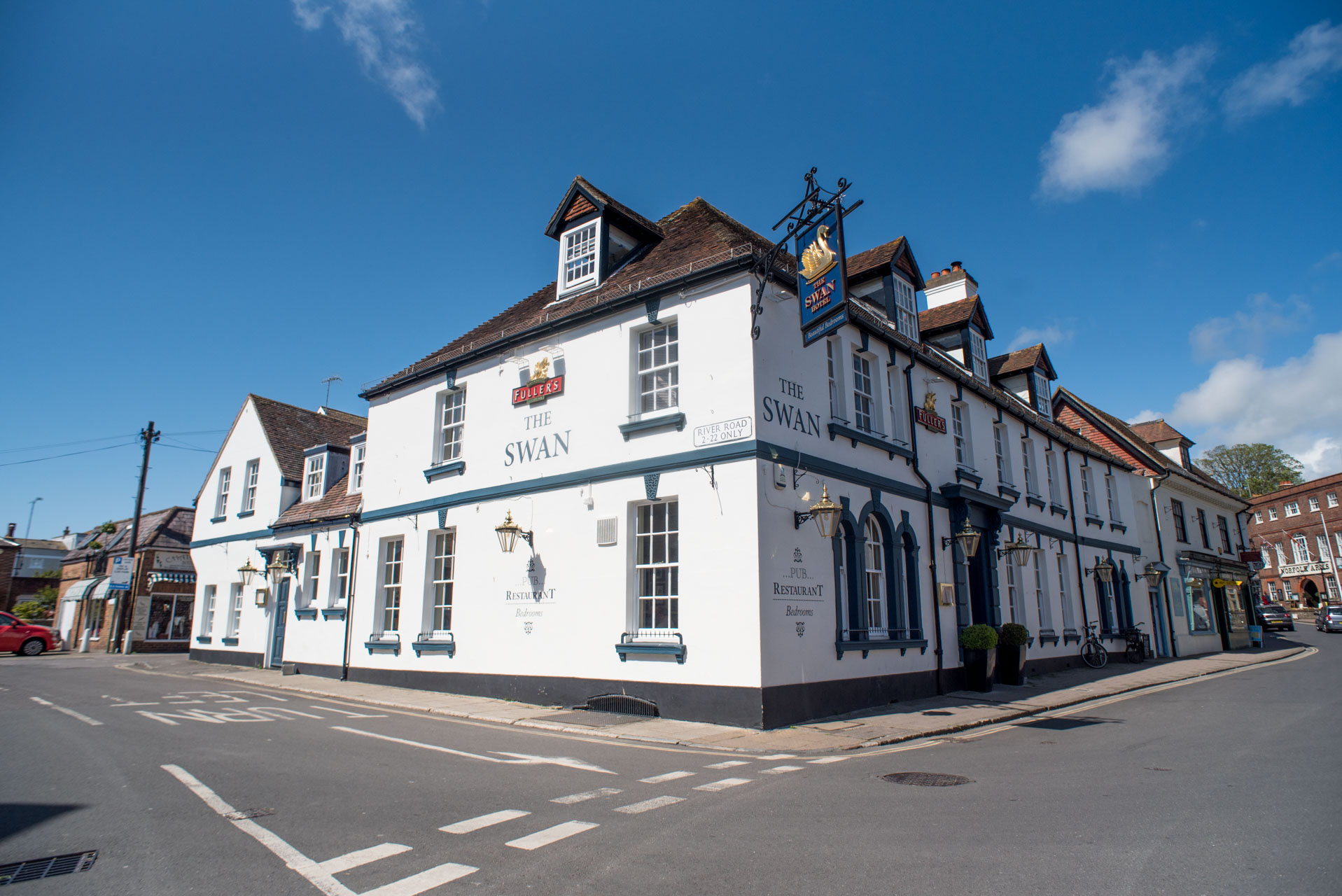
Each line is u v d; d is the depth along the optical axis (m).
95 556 33.38
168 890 4.09
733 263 11.10
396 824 5.36
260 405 23.02
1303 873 4.21
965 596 14.70
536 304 16.44
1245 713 11.09
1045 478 19.81
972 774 7.07
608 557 11.85
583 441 12.67
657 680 10.88
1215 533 30.50
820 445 11.86
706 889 4.08
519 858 4.62
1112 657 21.38
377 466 17.03
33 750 8.12
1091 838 4.92
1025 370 21.17
